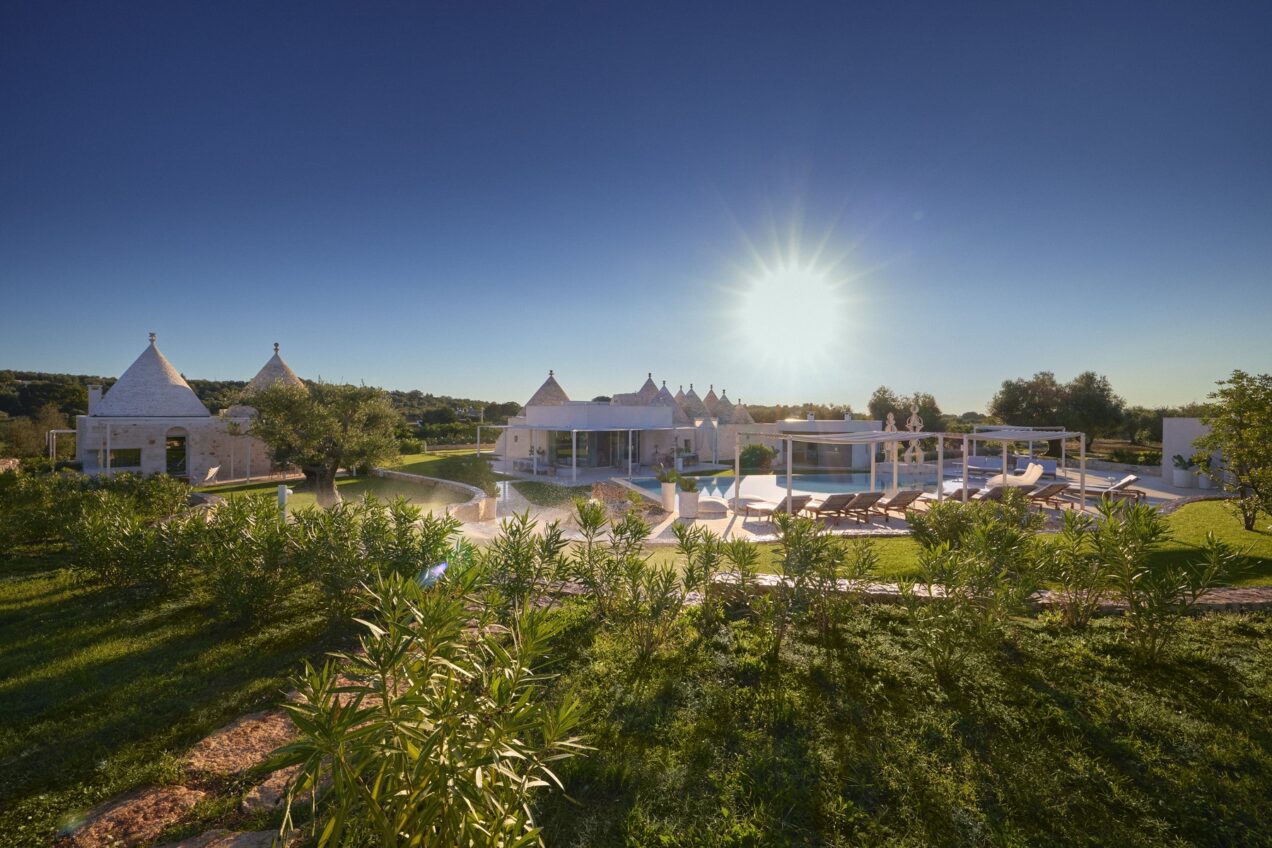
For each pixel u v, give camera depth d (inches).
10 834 138.6
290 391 764.0
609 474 1071.6
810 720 191.2
